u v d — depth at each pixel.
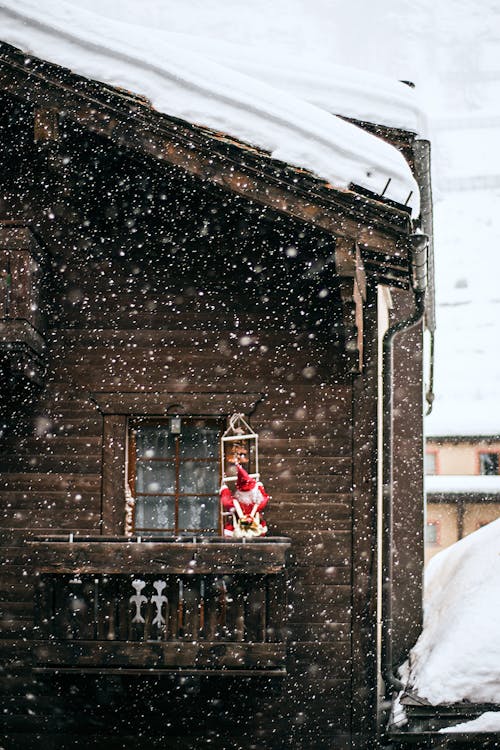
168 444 10.84
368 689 10.22
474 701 9.99
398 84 11.67
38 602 9.88
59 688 10.27
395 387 13.08
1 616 10.44
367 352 10.70
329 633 10.35
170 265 11.01
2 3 10.14
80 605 9.85
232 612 9.81
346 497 10.57
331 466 10.62
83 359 10.88
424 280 10.35
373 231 9.79
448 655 10.30
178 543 9.80
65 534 10.56
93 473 10.66
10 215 11.05
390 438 11.40
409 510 12.76
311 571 10.45
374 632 10.30
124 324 10.91
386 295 12.65
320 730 10.20
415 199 9.90
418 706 10.02
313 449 10.66
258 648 9.66
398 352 13.12
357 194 9.75
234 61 11.34
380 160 9.91
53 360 10.88
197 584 9.86
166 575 9.86
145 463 10.81
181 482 10.76
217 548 9.77
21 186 11.08
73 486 10.65
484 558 11.88
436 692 10.05
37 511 10.62
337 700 10.24
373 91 11.50
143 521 10.72
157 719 10.20
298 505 10.57
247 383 10.78
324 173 9.83
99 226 11.07
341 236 9.80
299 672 10.30
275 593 9.83
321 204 9.84
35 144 10.95
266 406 10.75
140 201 11.06
